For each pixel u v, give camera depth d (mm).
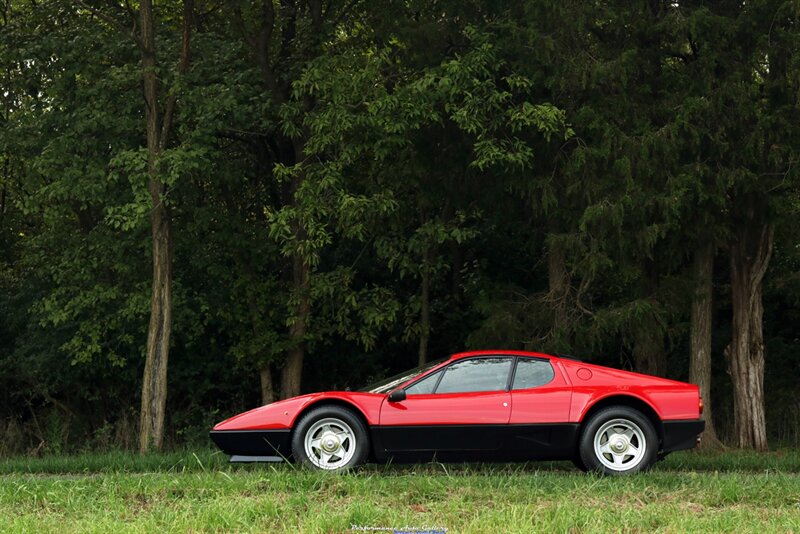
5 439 19844
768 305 21641
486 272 20891
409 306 18828
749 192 14820
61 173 16641
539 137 15266
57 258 18703
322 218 16812
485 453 10258
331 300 18234
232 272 19109
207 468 11609
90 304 18031
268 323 19219
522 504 8062
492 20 15852
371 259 20406
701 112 14336
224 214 18641
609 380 10422
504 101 15102
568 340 15484
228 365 20594
